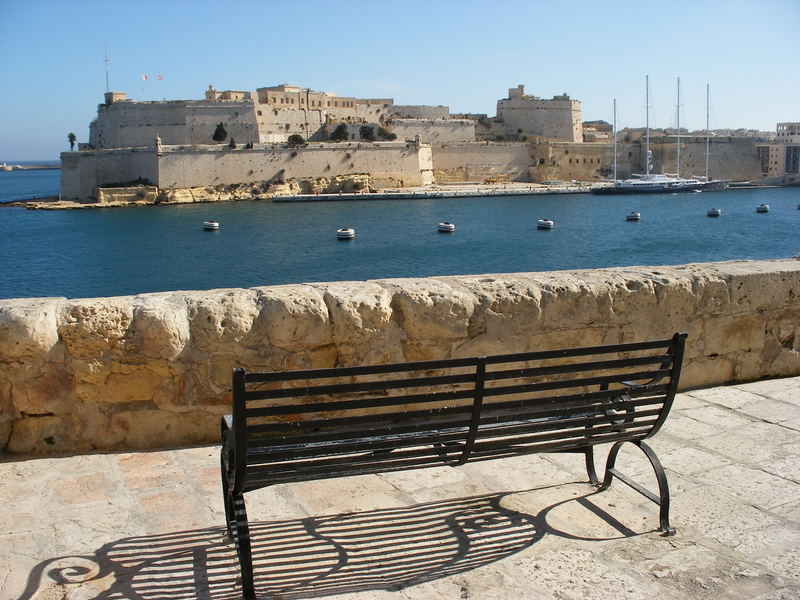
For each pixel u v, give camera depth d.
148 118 113.25
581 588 3.75
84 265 61.53
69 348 5.07
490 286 6.02
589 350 4.27
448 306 5.71
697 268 7.06
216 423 5.43
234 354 5.36
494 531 4.32
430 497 4.74
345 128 124.56
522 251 67.56
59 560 3.87
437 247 69.25
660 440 5.72
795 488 4.95
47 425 5.14
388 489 4.84
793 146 164.75
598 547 4.16
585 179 141.75
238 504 3.76
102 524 4.25
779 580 3.86
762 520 4.51
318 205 104.88
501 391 4.12
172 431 5.37
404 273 57.50
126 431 5.28
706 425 6.04
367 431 3.93
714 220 90.69
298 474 3.88
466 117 157.00
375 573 3.86
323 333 5.45
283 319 5.36
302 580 3.78
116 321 5.13
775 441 5.72
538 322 6.06
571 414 4.37
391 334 5.62
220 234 77.19
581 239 74.38
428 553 4.07
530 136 142.38
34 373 5.04
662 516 4.34
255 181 111.25
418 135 124.50
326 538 4.21
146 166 107.06
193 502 4.53
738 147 150.00
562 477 5.07
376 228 81.81
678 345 4.40
